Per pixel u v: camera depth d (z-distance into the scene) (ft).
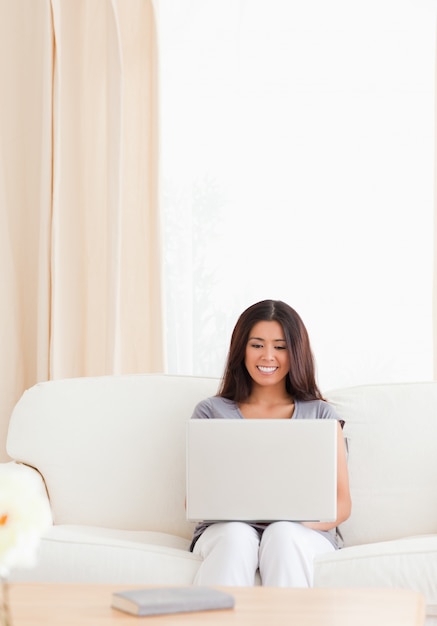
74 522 9.76
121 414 10.05
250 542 8.11
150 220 12.61
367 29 12.97
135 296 12.69
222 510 8.21
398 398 9.92
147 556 8.25
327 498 8.14
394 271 12.89
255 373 9.55
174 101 13.05
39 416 10.05
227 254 12.98
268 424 8.21
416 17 12.88
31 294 12.98
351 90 12.98
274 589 6.30
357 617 5.52
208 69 13.06
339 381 12.92
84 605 5.77
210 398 9.77
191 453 8.24
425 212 12.85
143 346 12.64
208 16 13.07
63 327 12.64
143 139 12.69
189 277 12.97
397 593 6.19
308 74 13.00
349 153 12.94
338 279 12.94
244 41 13.05
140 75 12.67
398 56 12.92
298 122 13.01
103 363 12.73
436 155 12.12
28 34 12.92
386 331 12.88
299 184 12.98
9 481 5.11
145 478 9.82
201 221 13.01
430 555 7.90
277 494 8.16
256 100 13.03
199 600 5.64
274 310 9.66
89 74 12.80
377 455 9.64
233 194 13.02
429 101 12.87
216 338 12.94
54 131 12.62
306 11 13.02
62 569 8.21
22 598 5.98
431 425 9.71
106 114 12.75
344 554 8.12
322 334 12.94
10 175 12.86
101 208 12.80
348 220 12.94
